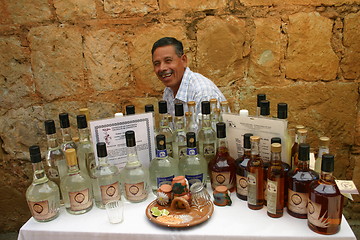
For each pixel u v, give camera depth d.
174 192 1.25
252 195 1.23
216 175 1.35
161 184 1.36
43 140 2.66
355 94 2.49
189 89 2.11
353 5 2.33
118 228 1.20
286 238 1.10
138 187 1.33
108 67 2.50
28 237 1.23
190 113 1.58
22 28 2.43
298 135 1.26
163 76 2.13
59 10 2.40
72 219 1.27
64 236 1.21
